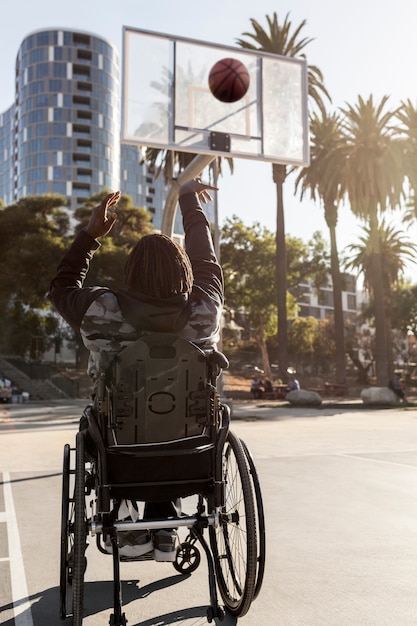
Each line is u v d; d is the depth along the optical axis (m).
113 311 2.58
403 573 3.73
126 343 2.60
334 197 40.31
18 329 51.22
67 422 18.81
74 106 119.75
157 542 2.82
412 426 15.36
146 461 2.58
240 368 66.62
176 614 3.13
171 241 2.70
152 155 35.03
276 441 11.74
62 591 2.92
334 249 42.53
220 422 2.79
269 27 36.72
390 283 54.19
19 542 4.72
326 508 5.66
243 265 51.50
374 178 35.34
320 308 114.44
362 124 35.75
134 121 12.99
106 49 124.69
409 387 58.91
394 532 4.76
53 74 119.81
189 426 2.63
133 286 2.61
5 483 7.52
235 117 13.86
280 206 37.88
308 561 4.02
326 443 11.34
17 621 3.09
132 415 2.54
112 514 2.70
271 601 3.30
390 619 3.01
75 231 49.53
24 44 124.19
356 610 3.14
